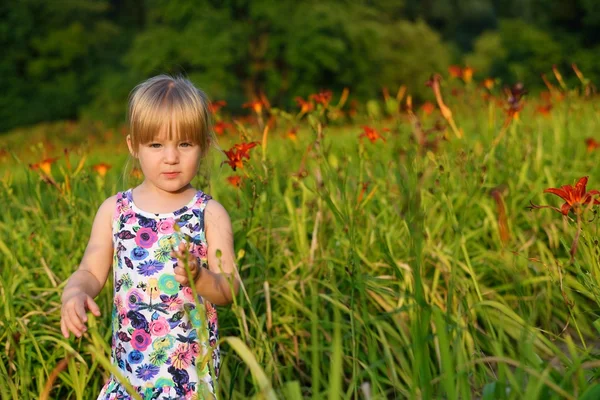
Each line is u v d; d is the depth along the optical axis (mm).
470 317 2438
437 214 3479
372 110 3885
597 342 2805
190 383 1981
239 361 2553
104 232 2098
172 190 2027
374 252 3066
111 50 40844
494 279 3283
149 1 30406
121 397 1993
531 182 3752
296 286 2990
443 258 2922
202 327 1624
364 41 28344
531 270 3174
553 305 3047
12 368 2514
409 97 3113
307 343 2799
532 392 1513
